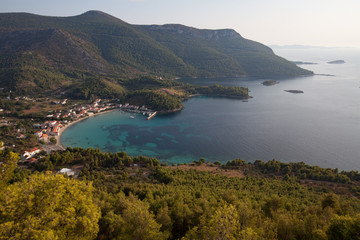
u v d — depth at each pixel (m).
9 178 42.50
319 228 46.28
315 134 189.25
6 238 28.23
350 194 93.31
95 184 95.25
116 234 46.12
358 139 177.12
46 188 35.97
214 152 161.50
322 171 115.81
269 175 118.56
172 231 54.06
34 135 171.88
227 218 35.56
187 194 73.69
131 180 105.38
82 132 197.62
